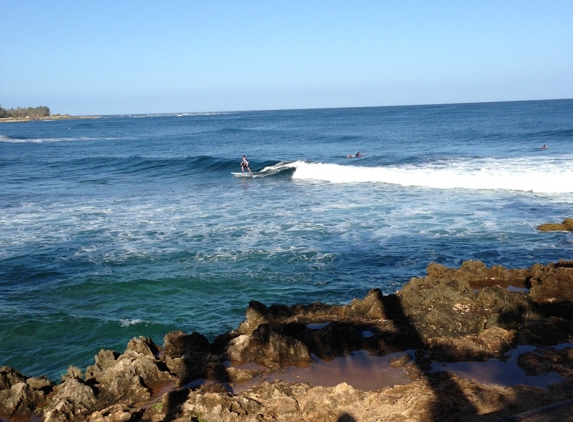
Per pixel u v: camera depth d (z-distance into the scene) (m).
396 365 9.10
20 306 13.68
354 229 19.62
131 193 29.75
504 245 17.22
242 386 8.66
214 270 15.73
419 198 25.05
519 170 30.30
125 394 8.63
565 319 10.31
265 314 11.34
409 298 11.72
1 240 19.56
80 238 19.58
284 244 18.03
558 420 5.56
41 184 33.88
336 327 10.19
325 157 45.84
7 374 9.07
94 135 97.69
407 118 118.31
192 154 52.62
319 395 7.92
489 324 10.50
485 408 7.19
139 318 12.85
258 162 39.47
